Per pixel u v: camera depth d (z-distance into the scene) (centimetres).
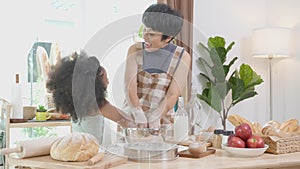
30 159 143
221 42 380
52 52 352
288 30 388
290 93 407
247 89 379
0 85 331
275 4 427
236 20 422
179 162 153
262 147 170
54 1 354
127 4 376
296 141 183
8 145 277
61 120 304
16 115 291
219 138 191
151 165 146
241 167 147
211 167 144
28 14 343
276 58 424
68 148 139
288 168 162
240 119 196
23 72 340
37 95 345
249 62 427
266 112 433
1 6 331
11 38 336
